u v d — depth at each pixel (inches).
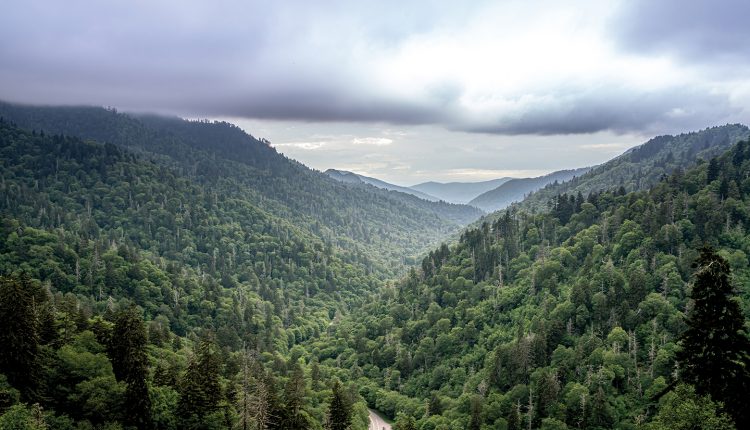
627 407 4889.3
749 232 6569.9
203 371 3735.2
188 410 3572.8
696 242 6496.1
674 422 2085.4
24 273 4165.8
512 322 7377.0
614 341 5492.1
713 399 1811.0
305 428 3932.1
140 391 3270.2
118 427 3061.0
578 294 6451.8
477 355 7219.5
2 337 2901.1
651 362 5201.8
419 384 7386.8
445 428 5536.4
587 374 5349.4
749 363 1712.6
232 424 3821.4
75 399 3083.2
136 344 3597.4
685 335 1822.1
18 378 2977.4
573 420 4950.8
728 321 1731.1
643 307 5807.1
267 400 3831.2
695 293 1788.9
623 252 7239.2
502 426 5162.4
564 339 6136.8
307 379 6879.9
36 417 2600.9
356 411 6082.7
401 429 5231.3
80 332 4018.2
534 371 5841.5
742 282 5659.5
